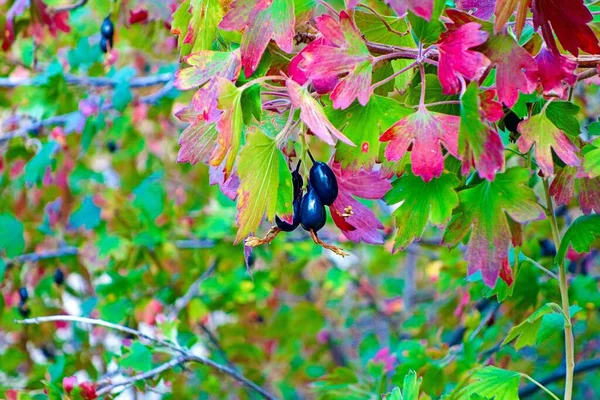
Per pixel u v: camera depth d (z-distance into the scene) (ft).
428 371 2.38
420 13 1.56
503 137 2.02
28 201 3.98
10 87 3.21
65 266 3.62
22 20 2.85
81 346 3.38
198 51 1.69
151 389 2.28
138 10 2.79
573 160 1.67
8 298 3.46
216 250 3.28
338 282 4.13
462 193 1.66
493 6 1.74
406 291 4.40
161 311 2.99
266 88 1.65
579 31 1.62
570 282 2.51
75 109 3.15
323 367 4.30
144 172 3.99
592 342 3.32
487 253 1.65
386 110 1.63
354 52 1.61
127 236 3.34
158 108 3.63
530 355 3.32
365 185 1.69
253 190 1.59
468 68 1.59
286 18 1.63
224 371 2.29
